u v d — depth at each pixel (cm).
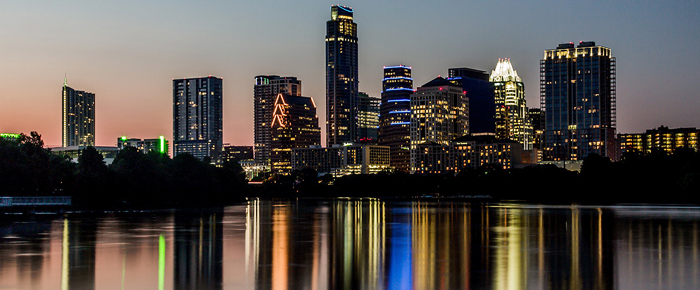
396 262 11500
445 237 15975
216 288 9156
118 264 11100
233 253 12612
